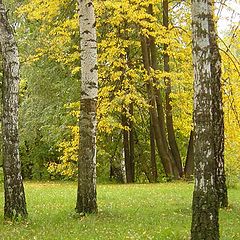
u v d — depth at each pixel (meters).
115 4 19.03
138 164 30.05
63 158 22.39
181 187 20.52
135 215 11.64
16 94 11.13
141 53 25.58
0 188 23.27
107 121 21.73
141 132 29.86
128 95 21.17
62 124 24.66
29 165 32.69
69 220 10.84
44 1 17.86
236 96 16.20
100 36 21.80
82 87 11.92
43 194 17.50
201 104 7.77
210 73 7.82
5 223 10.54
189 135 26.28
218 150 13.12
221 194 13.21
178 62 23.77
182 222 10.48
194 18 7.93
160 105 25.08
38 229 9.71
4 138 11.07
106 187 21.16
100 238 8.52
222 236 8.59
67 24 19.23
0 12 11.11
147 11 22.86
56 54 21.72
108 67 21.41
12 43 11.15
